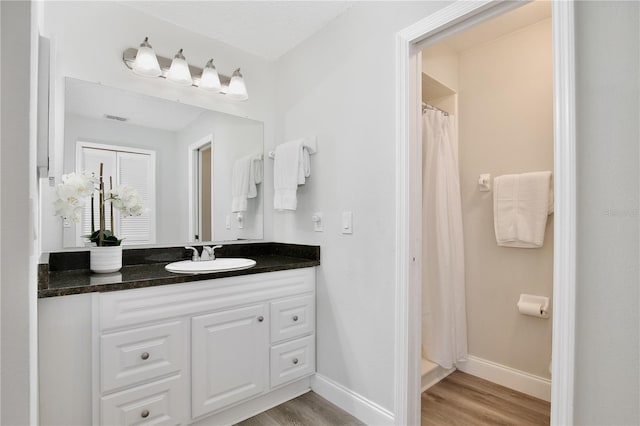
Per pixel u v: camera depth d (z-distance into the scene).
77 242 1.72
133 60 1.85
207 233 2.19
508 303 2.22
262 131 2.47
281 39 2.25
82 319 1.30
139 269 1.75
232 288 1.71
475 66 2.44
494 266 2.30
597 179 1.06
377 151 1.75
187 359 1.55
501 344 2.25
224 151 2.28
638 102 1.00
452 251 2.33
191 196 2.12
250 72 2.41
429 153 2.33
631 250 1.00
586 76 1.09
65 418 1.26
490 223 2.33
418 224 1.67
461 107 2.52
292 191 2.09
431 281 2.31
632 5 1.01
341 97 1.97
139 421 1.42
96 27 1.80
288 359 1.95
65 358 1.26
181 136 2.09
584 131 1.09
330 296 2.02
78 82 1.74
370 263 1.78
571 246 1.09
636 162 1.00
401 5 1.65
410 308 1.62
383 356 1.70
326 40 2.08
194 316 1.58
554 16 1.14
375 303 1.75
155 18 1.99
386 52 1.72
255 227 2.42
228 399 1.69
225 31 2.15
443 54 2.39
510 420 1.80
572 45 1.10
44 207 1.63
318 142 2.13
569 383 1.09
